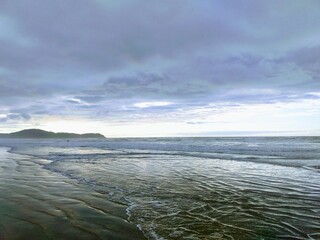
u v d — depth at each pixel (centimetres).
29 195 992
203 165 1905
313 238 574
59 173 1545
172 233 607
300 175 1417
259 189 1077
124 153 3216
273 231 616
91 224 670
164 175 1457
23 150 4000
